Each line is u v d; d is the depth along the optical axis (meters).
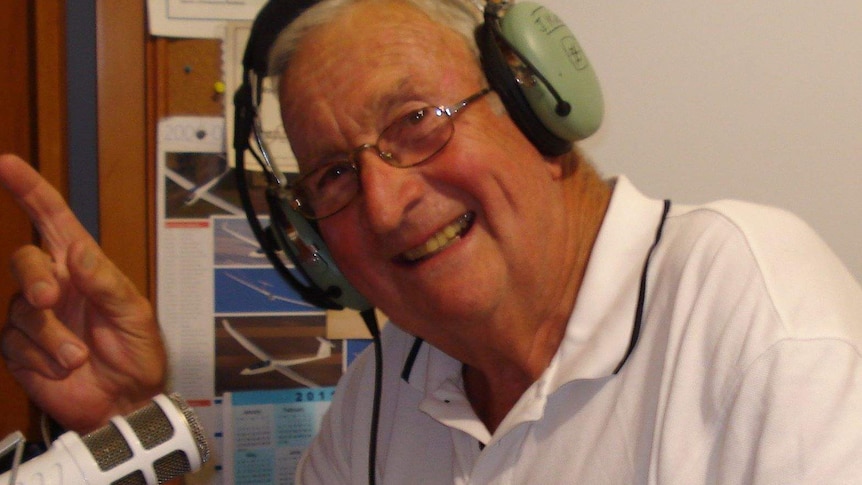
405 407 1.05
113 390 1.00
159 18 1.33
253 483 1.38
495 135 0.78
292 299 1.39
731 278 0.73
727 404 0.69
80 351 0.93
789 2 1.28
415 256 0.80
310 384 1.40
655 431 0.73
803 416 0.63
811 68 1.29
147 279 1.35
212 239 1.37
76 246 0.98
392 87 0.75
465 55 0.79
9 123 1.36
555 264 0.83
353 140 0.78
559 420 0.82
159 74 1.34
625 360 0.79
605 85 1.29
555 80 0.76
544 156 0.83
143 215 1.35
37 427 1.39
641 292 0.80
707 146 1.30
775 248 0.74
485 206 0.77
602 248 0.84
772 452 0.64
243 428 1.38
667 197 1.31
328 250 0.94
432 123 0.76
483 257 0.79
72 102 1.33
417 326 0.89
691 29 1.29
